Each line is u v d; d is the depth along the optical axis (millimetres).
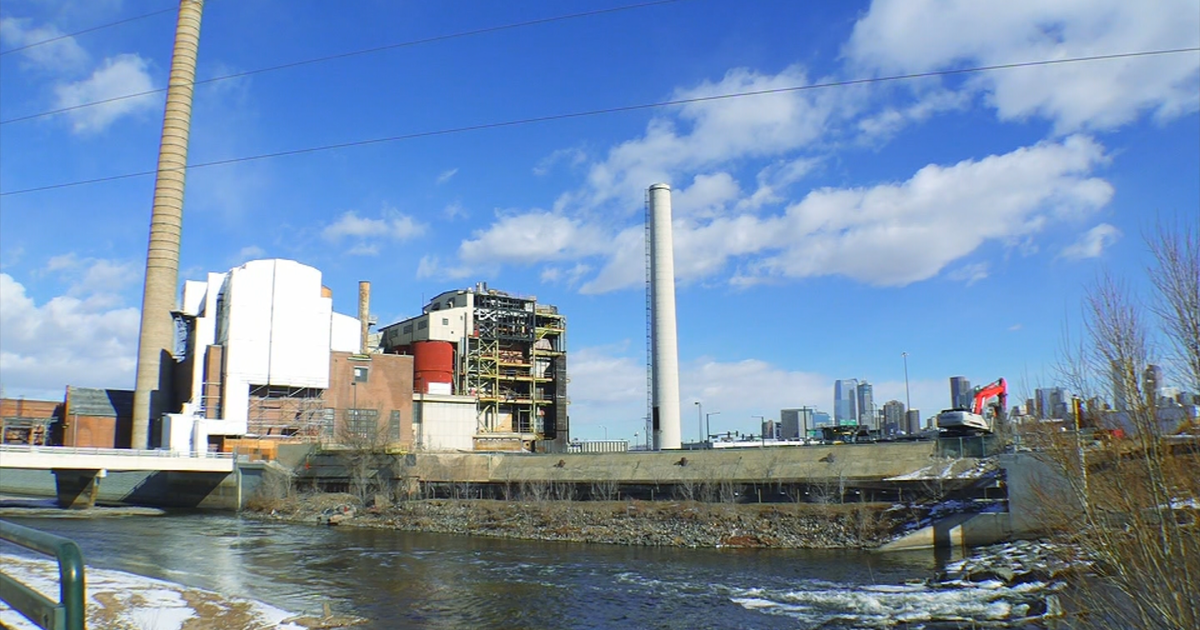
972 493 63094
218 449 115625
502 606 40688
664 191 126250
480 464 99188
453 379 143000
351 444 104812
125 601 32750
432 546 65688
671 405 121500
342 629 34562
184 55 130750
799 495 73312
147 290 123625
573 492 87438
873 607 38406
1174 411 15078
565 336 155375
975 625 33750
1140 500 15133
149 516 92250
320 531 77438
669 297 124188
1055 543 18734
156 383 122188
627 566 53750
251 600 37375
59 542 5590
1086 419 16562
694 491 79688
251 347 119125
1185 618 13969
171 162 127250
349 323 135125
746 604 40406
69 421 119438
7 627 6828
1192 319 14875
